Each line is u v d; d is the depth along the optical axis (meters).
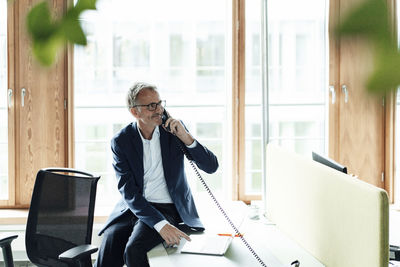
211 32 7.25
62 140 3.65
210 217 2.99
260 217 3.07
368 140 3.79
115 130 4.34
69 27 0.20
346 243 1.99
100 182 4.15
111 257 2.71
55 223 2.69
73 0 0.21
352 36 0.16
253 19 3.80
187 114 4.29
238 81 3.77
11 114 3.61
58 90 3.62
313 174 2.31
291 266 1.98
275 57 3.97
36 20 0.20
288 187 2.65
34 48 0.20
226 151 3.95
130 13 4.85
